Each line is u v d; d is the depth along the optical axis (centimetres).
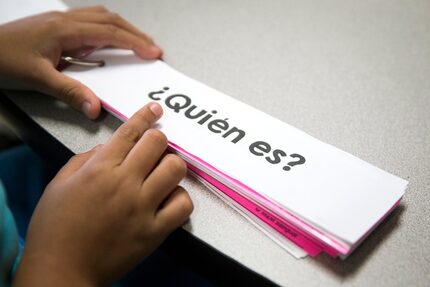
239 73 71
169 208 48
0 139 95
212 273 49
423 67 72
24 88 68
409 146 58
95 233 45
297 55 76
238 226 48
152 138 51
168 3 91
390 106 65
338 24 84
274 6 90
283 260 45
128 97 63
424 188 52
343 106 65
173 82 66
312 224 45
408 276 43
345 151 56
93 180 48
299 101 65
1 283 50
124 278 70
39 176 89
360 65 73
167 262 72
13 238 54
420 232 47
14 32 68
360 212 46
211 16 87
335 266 44
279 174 50
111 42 71
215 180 52
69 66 70
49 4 86
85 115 64
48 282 43
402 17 86
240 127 56
